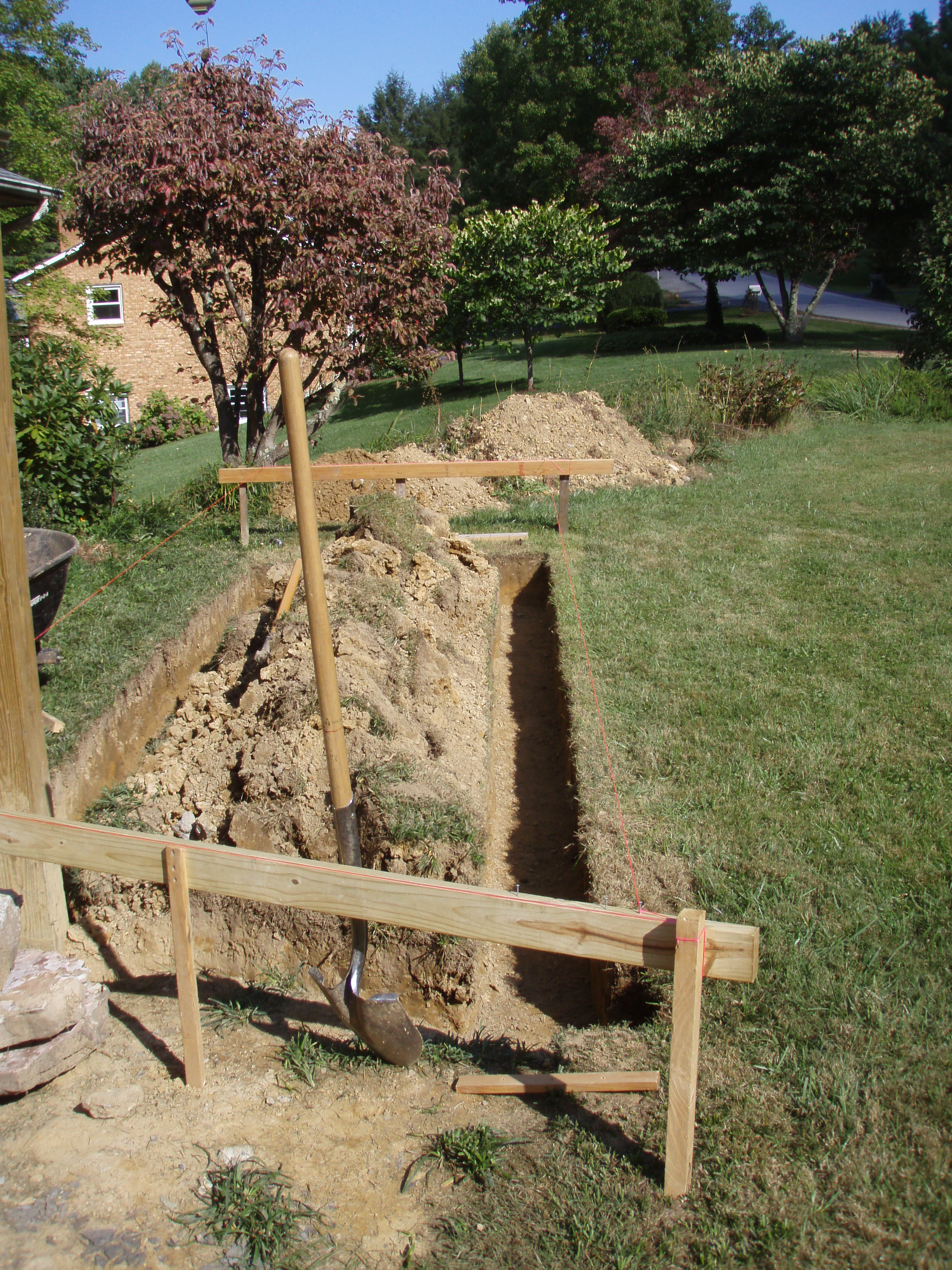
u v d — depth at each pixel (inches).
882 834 163.5
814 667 235.0
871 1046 117.0
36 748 136.9
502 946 168.4
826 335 1008.9
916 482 426.6
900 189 895.1
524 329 714.2
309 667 193.5
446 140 2507.4
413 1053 121.5
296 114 358.0
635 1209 99.5
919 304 717.3
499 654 289.6
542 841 194.2
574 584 301.9
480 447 467.2
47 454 339.3
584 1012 148.2
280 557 323.3
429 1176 106.7
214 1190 104.3
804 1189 99.3
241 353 400.2
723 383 563.2
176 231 360.8
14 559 131.0
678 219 979.3
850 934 138.5
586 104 1455.5
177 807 181.3
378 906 108.1
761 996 127.0
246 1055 128.7
